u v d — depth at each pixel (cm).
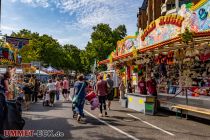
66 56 8456
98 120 1123
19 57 1772
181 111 1227
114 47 5603
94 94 1237
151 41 1733
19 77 1772
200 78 1435
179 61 1527
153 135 845
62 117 1196
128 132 884
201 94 1331
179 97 1379
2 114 606
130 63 2142
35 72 3378
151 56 1719
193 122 1120
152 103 1337
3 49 1377
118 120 1133
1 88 631
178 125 1040
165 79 1762
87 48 5816
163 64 1786
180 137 824
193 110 1085
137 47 1984
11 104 648
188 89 1405
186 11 1304
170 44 1194
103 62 2725
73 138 789
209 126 1029
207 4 1157
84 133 859
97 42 5522
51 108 1580
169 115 1327
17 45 1577
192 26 1249
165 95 1512
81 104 1079
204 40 1115
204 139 802
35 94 2014
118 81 2378
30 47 5647
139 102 1433
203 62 1430
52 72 4391
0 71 1605
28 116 1227
